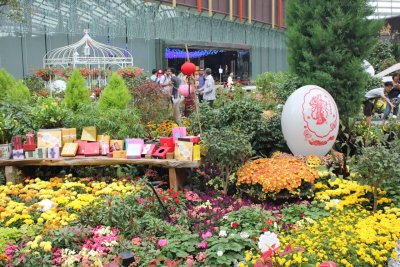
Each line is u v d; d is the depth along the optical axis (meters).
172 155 7.17
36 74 17.92
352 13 9.63
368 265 4.63
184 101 11.98
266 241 4.16
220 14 31.66
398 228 5.21
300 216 5.89
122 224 5.39
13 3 16.70
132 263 4.37
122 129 8.10
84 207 5.84
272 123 8.72
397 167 5.82
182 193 6.85
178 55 32.41
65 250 4.85
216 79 34.56
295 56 10.11
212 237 5.09
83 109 8.78
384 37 38.22
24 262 4.51
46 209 5.91
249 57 39.66
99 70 17.94
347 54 9.51
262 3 37.69
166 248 4.85
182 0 26.77
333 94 9.59
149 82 11.55
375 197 6.02
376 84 17.22
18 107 8.53
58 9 21.34
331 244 4.87
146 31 25.86
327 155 8.02
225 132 7.00
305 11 9.90
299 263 4.41
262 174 6.61
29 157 7.62
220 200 6.66
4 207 6.05
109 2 23.38
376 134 9.11
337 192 6.54
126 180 7.25
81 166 7.92
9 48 20.55
